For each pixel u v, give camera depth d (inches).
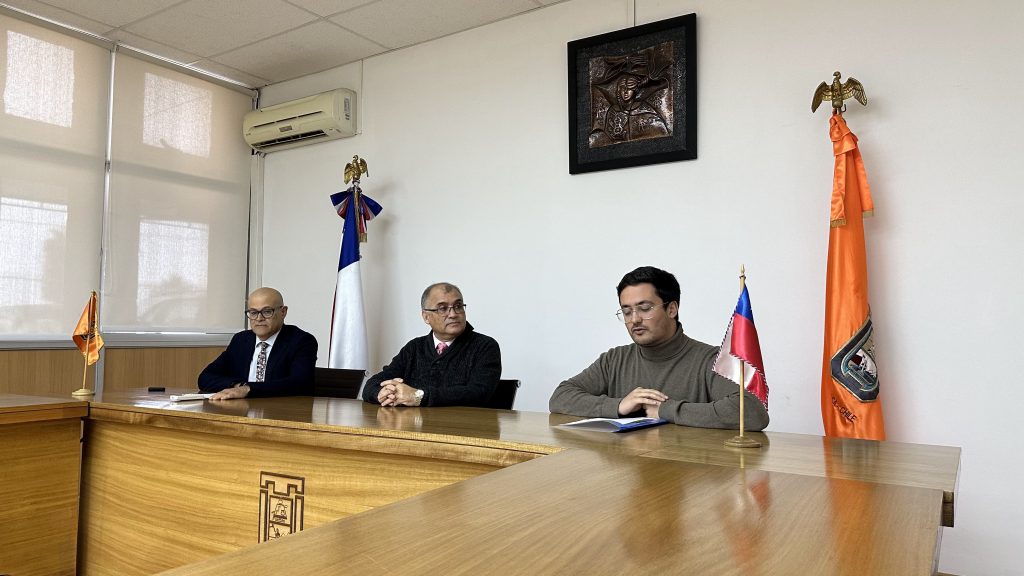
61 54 160.9
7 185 151.6
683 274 134.5
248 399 106.0
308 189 190.5
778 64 127.2
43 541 92.5
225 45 171.5
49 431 93.8
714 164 132.3
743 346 64.1
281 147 193.8
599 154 142.8
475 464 65.1
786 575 27.8
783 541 32.5
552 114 151.4
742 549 31.1
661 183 137.7
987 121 110.1
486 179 160.1
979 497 108.4
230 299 193.6
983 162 110.1
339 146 184.9
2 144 150.9
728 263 130.3
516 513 37.0
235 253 195.2
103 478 96.3
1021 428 106.0
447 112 166.6
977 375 109.3
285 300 193.2
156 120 178.5
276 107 187.9
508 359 154.6
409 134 172.6
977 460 108.8
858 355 110.2
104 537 95.1
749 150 129.1
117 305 169.8
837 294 112.3
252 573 26.6
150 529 89.7
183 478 86.7
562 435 67.0
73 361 158.2
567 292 147.9
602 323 143.3
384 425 73.5
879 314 116.9
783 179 125.7
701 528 34.4
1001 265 108.3
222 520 82.4
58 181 160.1
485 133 160.7
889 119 117.4
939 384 112.0
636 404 80.3
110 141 169.2
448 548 30.4
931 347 112.8
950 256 112.0
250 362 130.5
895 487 44.4
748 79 129.8
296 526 76.2
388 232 174.9
